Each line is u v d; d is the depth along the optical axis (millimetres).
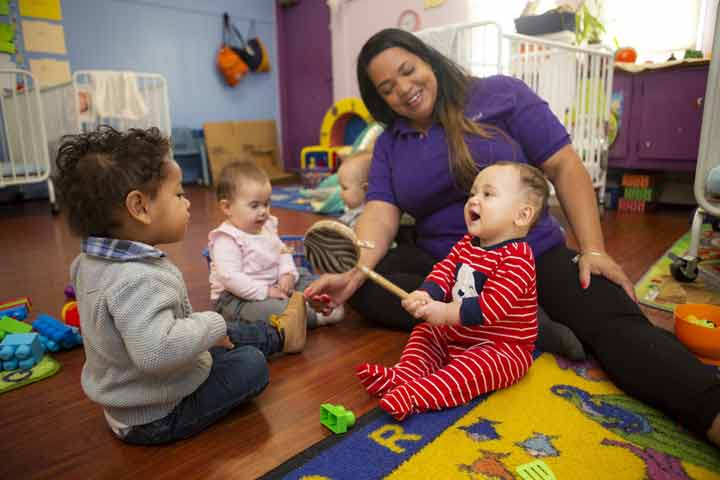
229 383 881
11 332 1272
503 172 948
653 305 1438
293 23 5137
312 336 1285
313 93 5145
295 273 1407
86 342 787
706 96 1500
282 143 5512
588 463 756
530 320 971
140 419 819
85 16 4016
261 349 1116
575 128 2822
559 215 2971
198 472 769
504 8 3367
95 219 763
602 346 978
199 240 2467
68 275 1904
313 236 1025
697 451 782
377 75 1223
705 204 1548
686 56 2842
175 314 796
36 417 938
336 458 776
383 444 809
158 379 805
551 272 1126
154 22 4398
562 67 2738
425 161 1266
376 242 1298
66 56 3953
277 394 995
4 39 3641
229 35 4891
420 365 979
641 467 746
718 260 1886
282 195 3977
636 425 848
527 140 1266
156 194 771
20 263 2090
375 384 937
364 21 4332
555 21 2777
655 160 2957
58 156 782
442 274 1026
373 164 1434
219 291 1361
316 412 928
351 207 2061
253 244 1325
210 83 4840
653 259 1929
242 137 4949
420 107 1229
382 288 1273
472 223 978
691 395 797
